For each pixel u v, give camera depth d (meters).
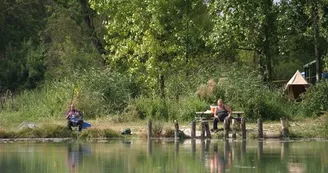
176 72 71.12
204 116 57.12
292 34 75.38
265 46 76.69
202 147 44.62
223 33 74.56
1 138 53.56
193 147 44.72
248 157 38.22
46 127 54.56
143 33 73.88
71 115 55.06
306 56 93.19
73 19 94.19
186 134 52.97
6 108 72.06
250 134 52.47
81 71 81.94
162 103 62.91
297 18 74.94
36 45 117.94
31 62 106.50
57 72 98.56
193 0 76.44
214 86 62.06
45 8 119.44
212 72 67.88
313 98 62.41
